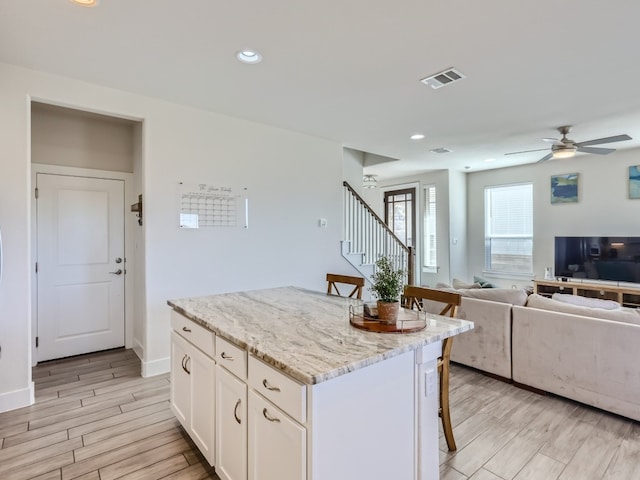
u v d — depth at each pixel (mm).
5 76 2615
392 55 2506
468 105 3484
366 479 1418
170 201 3389
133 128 4035
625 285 5273
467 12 2008
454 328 1739
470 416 2590
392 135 4531
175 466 2016
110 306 4023
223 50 2434
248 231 3924
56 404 2732
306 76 2840
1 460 2055
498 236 6934
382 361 1464
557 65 2654
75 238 3803
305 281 4461
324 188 4680
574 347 2742
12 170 2639
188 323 2172
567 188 5977
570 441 2279
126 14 2023
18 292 2668
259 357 1448
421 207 7445
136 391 2969
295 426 1263
